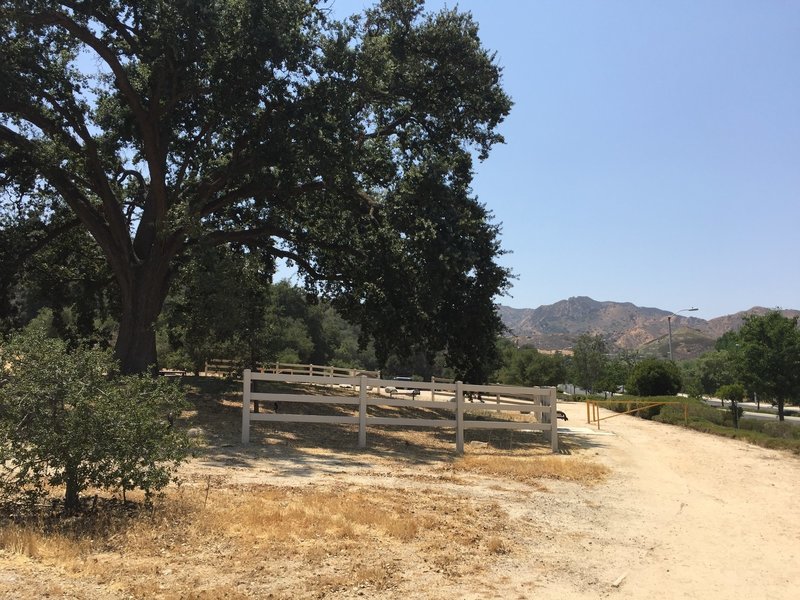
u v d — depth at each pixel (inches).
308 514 296.0
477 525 309.9
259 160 705.6
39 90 701.3
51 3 658.2
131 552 230.1
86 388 270.8
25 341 266.8
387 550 255.6
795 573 266.7
